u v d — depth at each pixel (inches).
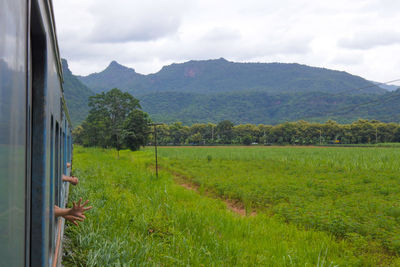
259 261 259.3
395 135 4783.5
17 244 58.4
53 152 129.0
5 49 50.9
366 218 401.7
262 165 1152.8
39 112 97.3
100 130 2817.4
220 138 5575.8
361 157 1333.7
